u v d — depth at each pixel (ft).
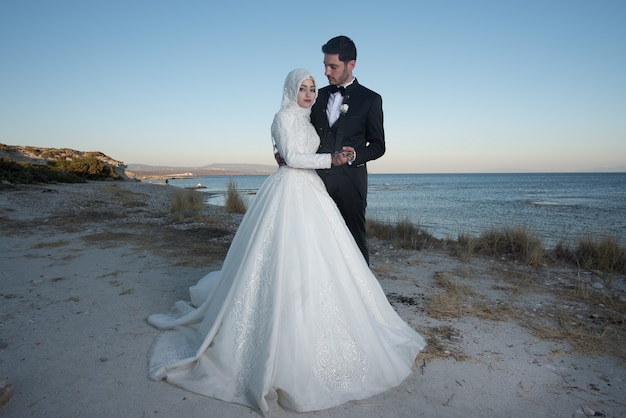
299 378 7.33
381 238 26.40
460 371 8.93
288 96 9.29
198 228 28.25
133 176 174.19
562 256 20.84
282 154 8.81
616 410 7.63
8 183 57.47
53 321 11.17
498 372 8.93
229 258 9.22
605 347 10.29
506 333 11.03
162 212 39.22
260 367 7.36
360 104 11.17
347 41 10.87
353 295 8.18
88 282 14.88
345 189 11.39
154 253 20.01
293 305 7.67
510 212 64.75
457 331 11.09
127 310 12.11
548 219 53.11
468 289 14.88
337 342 7.73
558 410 7.60
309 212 8.60
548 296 14.40
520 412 7.50
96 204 44.16
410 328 10.20
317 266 8.05
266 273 7.97
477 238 23.85
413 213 61.52
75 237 24.22
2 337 10.09
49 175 79.66
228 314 8.09
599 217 55.93
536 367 9.19
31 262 17.81
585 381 8.66
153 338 10.18
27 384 7.97
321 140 11.36
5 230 26.32
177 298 13.21
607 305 13.53
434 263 19.15
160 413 7.13
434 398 7.86
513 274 17.43
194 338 9.40
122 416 7.02
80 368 8.64
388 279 16.05
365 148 10.90
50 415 7.00
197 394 7.70
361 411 7.36
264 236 8.25
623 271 18.15
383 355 8.17
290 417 7.11
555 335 10.94
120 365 8.78
